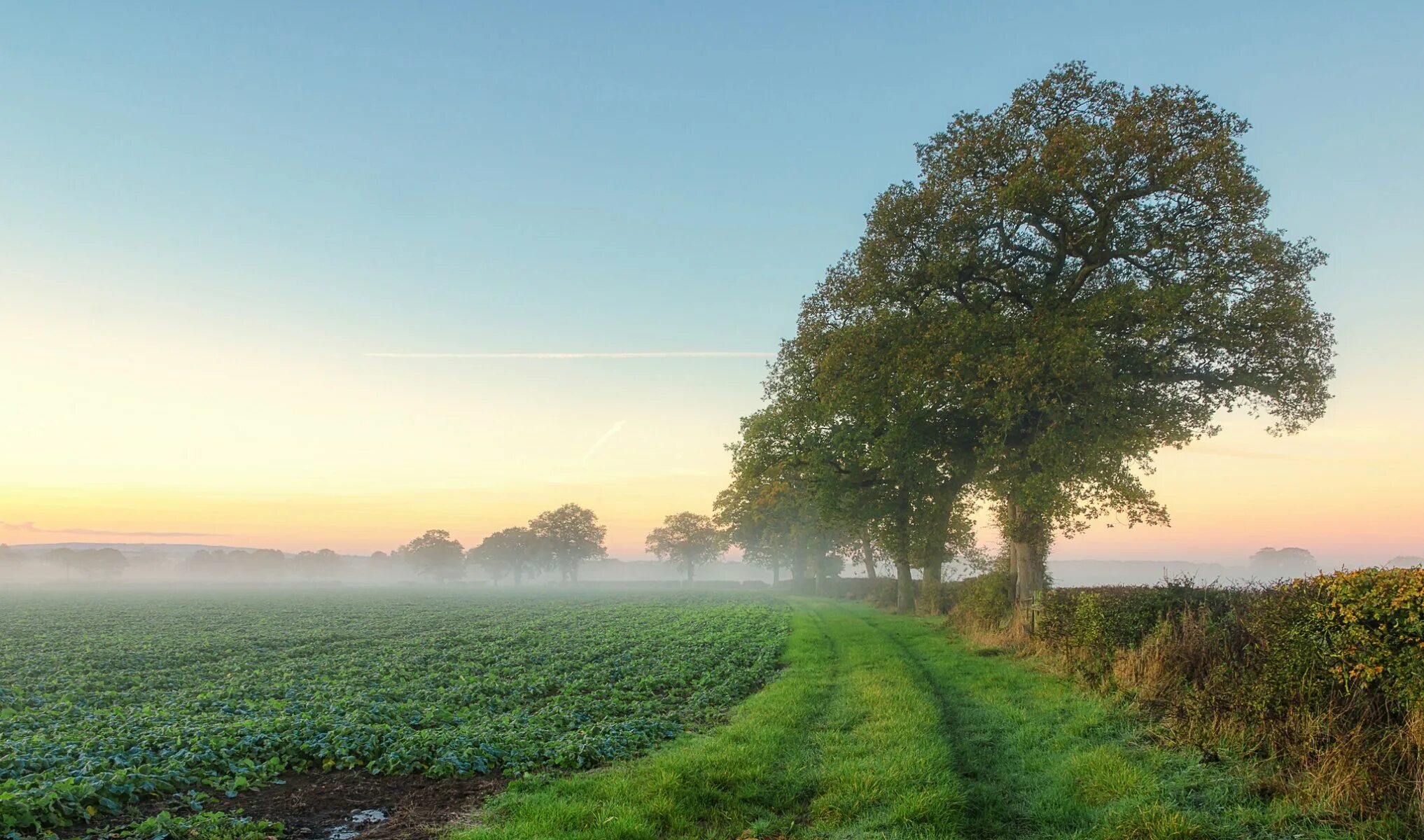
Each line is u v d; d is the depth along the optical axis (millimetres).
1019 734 11594
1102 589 18688
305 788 9797
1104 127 21297
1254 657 10641
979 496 31203
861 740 11234
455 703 16438
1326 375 22562
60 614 58312
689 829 7918
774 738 11484
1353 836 6859
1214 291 21734
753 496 37000
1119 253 22609
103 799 8242
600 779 9500
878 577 68188
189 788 9461
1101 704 12586
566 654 26172
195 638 35250
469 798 9273
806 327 27875
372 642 33250
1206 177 21000
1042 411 22000
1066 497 21672
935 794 8477
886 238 24797
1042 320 21312
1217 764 9086
